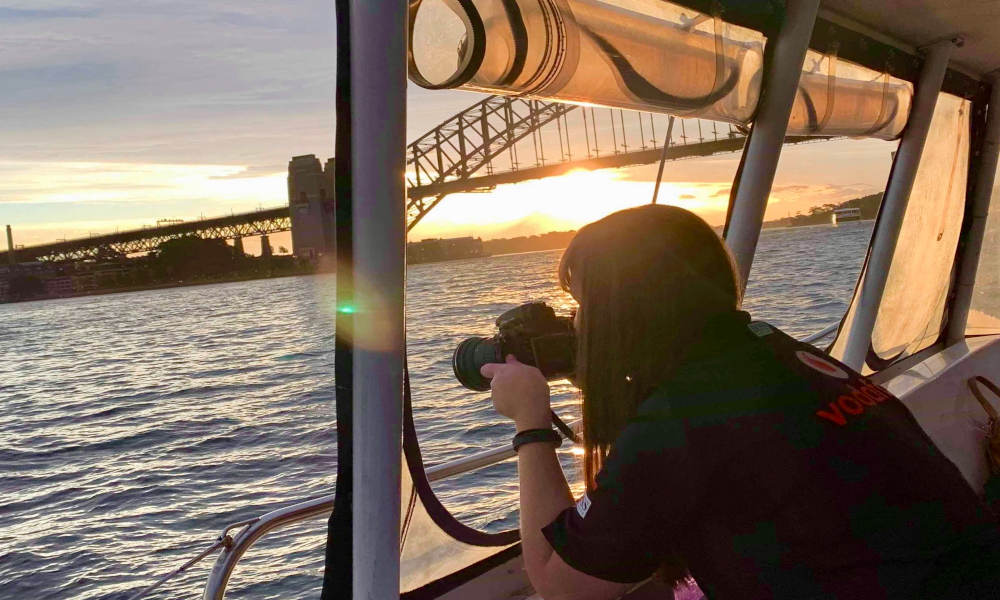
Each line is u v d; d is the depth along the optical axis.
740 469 0.82
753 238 2.31
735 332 0.92
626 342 0.93
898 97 3.10
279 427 16.58
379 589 1.16
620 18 1.63
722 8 1.92
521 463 0.96
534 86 1.47
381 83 1.06
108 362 35.56
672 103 1.91
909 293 3.70
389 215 1.10
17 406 24.45
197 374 28.45
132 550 9.32
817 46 2.59
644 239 0.93
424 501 1.57
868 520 0.79
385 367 1.12
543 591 0.89
